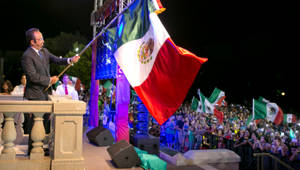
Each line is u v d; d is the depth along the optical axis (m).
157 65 4.91
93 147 7.23
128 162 5.56
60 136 4.15
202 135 11.66
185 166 6.45
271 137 10.97
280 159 9.12
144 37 5.33
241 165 10.22
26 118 6.35
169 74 4.74
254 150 9.87
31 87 4.52
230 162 6.79
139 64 5.31
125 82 7.39
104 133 7.40
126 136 7.29
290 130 12.12
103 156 6.34
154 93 4.87
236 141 10.65
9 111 4.00
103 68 9.46
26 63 4.34
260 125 13.77
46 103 4.13
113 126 9.96
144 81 5.08
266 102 14.58
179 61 4.61
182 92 4.59
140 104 7.98
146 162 5.61
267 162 9.34
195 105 17.38
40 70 4.52
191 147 10.77
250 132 11.83
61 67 26.66
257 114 14.06
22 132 5.96
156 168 5.58
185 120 12.05
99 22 10.55
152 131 8.99
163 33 4.84
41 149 4.24
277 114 13.72
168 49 4.74
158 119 4.70
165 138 11.00
